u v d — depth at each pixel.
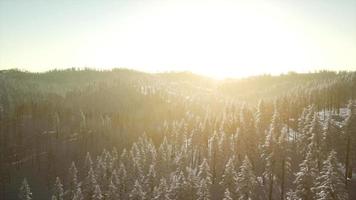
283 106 107.50
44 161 121.25
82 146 136.25
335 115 104.12
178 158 88.50
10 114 152.88
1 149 125.75
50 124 153.25
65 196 89.31
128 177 82.56
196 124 124.00
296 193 55.41
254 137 85.81
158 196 62.88
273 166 68.75
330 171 51.50
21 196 84.75
